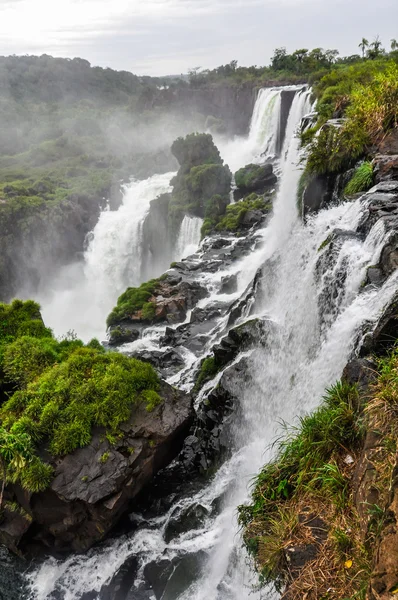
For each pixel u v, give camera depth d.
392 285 8.45
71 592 9.30
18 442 8.77
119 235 43.44
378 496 5.29
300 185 17.28
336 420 6.82
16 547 9.78
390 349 7.55
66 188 55.69
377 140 14.26
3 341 13.30
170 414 10.55
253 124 47.91
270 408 11.52
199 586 8.58
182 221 34.94
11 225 45.28
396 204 10.78
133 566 9.41
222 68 77.69
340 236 11.05
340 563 5.30
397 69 18.97
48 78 124.62
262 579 6.50
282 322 12.78
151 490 10.86
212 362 14.27
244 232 28.19
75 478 9.27
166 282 22.98
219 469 11.06
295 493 6.65
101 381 10.54
